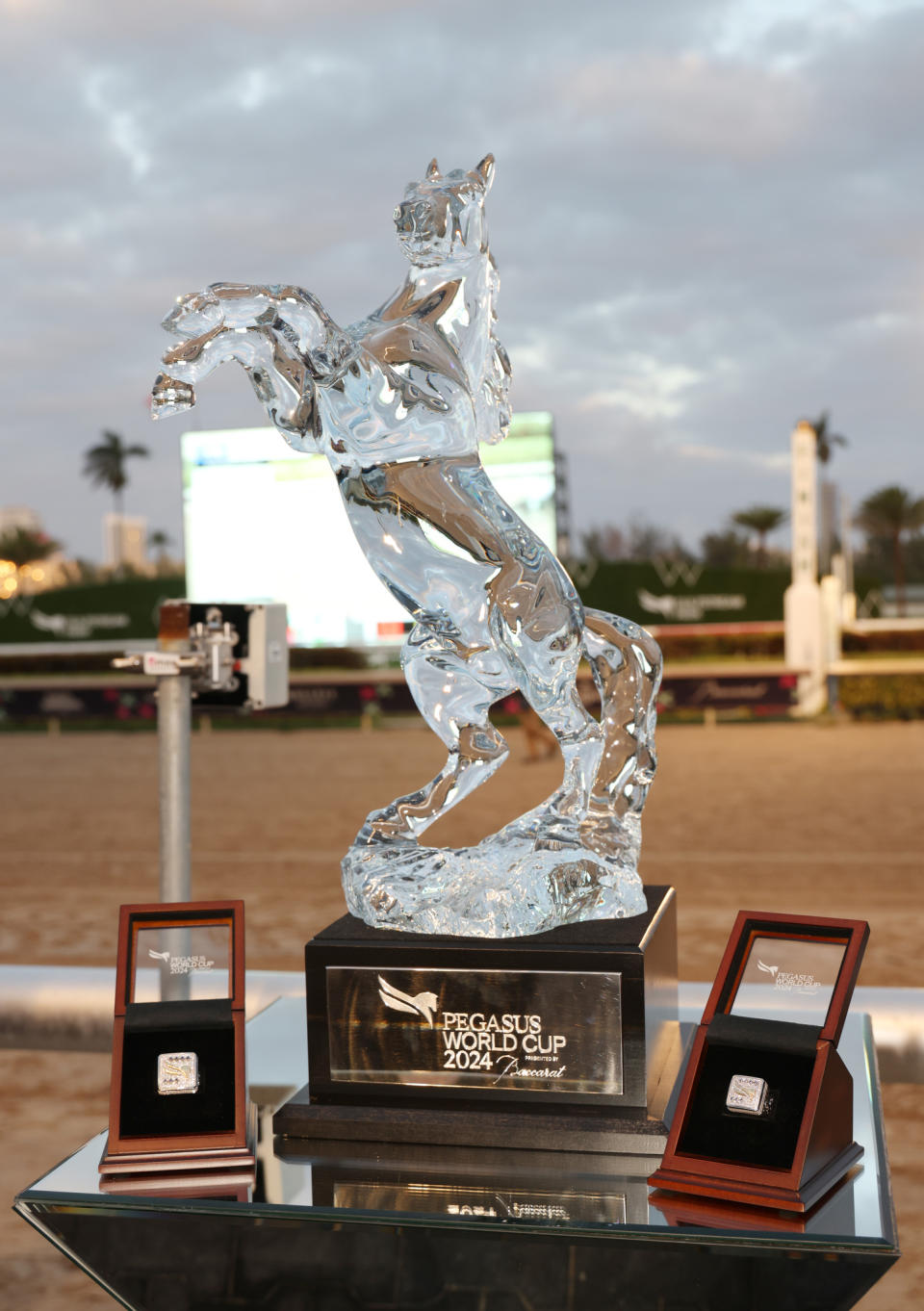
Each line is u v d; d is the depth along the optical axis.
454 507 2.19
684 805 12.73
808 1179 1.81
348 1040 2.12
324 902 7.85
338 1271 1.88
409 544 2.23
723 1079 1.90
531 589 2.21
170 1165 1.95
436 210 2.21
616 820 2.40
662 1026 2.26
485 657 2.30
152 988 2.13
